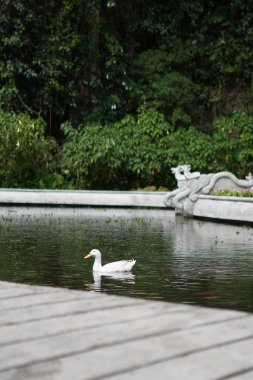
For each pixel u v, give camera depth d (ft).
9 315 14.28
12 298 15.94
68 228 59.98
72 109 113.29
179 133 102.83
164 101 111.24
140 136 101.86
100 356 11.43
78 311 14.58
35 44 111.55
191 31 119.24
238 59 115.44
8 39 108.17
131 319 13.82
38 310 14.71
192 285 31.78
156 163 99.30
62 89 110.52
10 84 108.06
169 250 44.83
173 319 13.75
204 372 10.63
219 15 117.08
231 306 26.96
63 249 44.91
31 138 98.68
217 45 116.37
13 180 100.12
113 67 112.27
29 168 100.58
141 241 50.11
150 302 15.39
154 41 119.34
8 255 41.70
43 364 11.07
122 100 112.98
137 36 118.93
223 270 36.27
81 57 112.06
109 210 84.53
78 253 42.96
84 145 97.66
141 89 113.39
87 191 89.71
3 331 13.06
